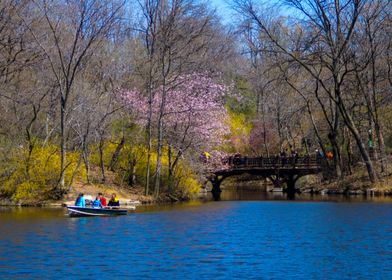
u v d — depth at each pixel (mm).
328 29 47250
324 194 54062
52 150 43938
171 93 49344
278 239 25469
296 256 21859
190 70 55562
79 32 43969
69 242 24875
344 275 19109
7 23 43281
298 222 31125
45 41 46125
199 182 55125
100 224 30500
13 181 41594
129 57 52688
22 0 43875
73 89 45781
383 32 51250
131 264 20656
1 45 45594
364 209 36875
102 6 42188
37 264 20656
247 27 49281
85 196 38719
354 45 50719
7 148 41500
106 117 46531
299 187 64188
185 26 51844
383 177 52375
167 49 49188
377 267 20078
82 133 45281
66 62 46094
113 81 51375
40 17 45625
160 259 21453
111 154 49562
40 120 46781
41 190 42094
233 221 31906
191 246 23938
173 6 47875
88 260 21266
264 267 20188
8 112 44219
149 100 46562
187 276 19062
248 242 24797
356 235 26156
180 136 49094
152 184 48781
